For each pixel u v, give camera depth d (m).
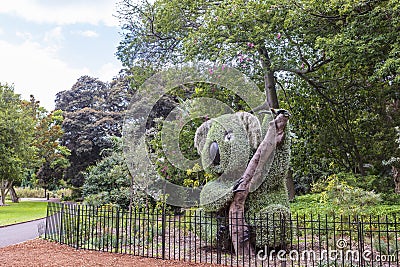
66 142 36.97
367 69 15.23
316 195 15.03
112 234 9.22
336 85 17.61
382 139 17.17
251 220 7.42
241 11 14.84
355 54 12.84
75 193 31.86
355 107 18.14
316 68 16.73
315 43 14.26
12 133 26.73
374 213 10.09
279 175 7.60
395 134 16.23
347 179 15.72
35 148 30.78
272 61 15.21
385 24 12.61
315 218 10.44
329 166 19.81
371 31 12.79
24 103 36.84
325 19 14.36
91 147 34.88
